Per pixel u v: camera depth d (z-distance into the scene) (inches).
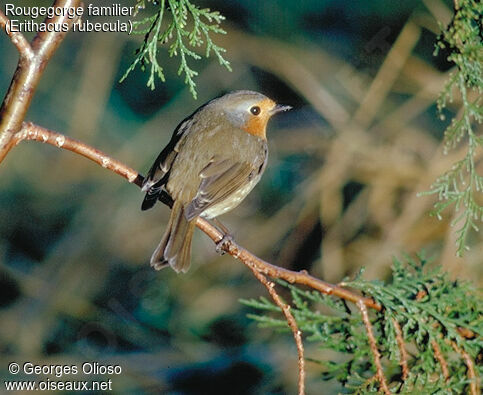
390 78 444.8
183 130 290.8
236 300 457.4
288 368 402.9
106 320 460.1
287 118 481.1
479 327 233.0
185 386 420.5
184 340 448.1
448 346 228.8
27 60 189.6
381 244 422.9
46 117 493.7
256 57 486.3
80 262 480.7
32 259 483.2
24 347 452.8
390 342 225.9
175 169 273.0
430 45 444.8
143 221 491.2
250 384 409.4
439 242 410.0
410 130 440.5
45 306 466.0
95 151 208.1
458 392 222.2
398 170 434.9
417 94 441.7
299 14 489.4
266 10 490.0
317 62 478.3
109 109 495.5
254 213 471.2
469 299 238.1
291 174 469.4
